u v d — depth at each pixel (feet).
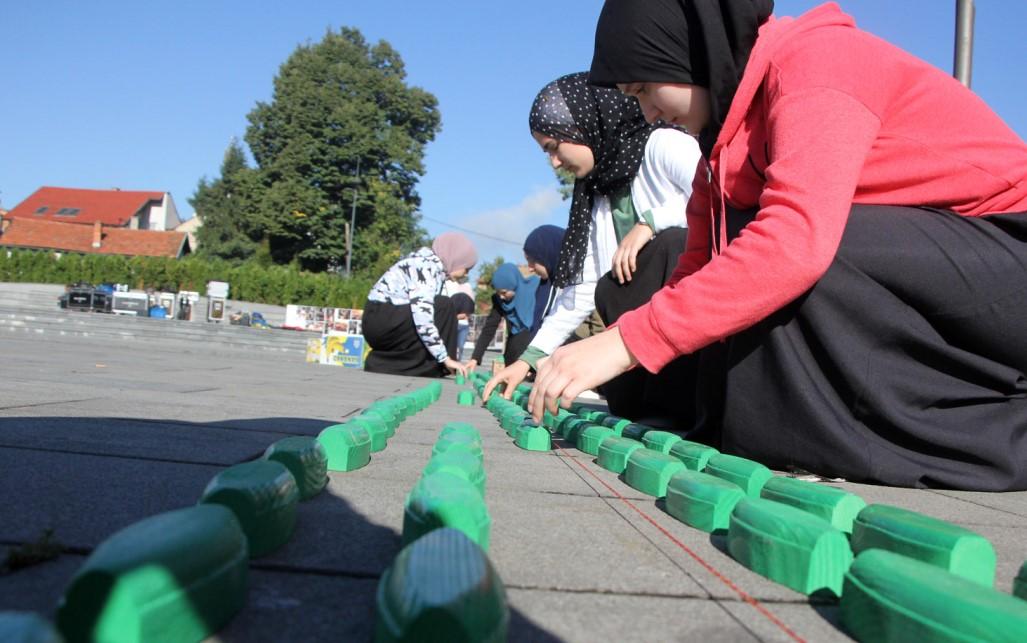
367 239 167.32
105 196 217.36
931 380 6.48
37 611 2.62
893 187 6.50
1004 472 6.35
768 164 6.56
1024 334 6.43
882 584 2.93
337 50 179.42
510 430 9.52
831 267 6.32
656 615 3.13
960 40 16.94
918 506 5.65
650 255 9.90
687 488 4.90
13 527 3.59
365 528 4.12
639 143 10.64
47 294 96.22
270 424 8.18
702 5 6.28
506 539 4.17
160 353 29.48
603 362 5.87
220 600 2.64
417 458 6.82
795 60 6.02
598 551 4.06
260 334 56.03
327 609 2.90
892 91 6.19
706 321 5.68
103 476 4.81
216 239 192.44
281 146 171.01
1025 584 3.45
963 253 6.29
